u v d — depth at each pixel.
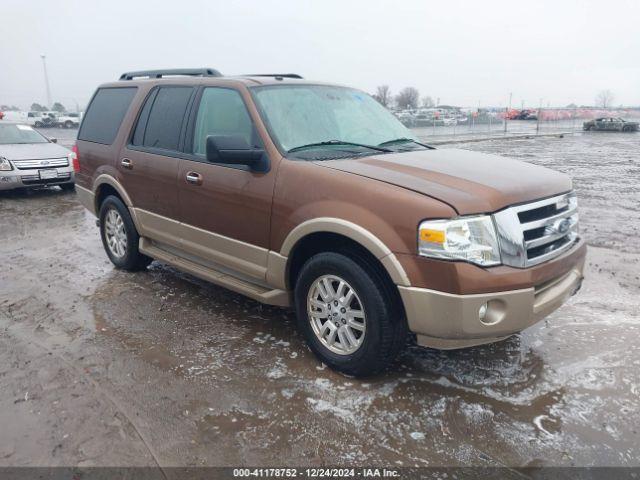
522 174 3.44
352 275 3.18
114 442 2.76
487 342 3.04
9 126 11.20
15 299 4.74
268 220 3.62
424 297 2.92
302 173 3.44
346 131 4.12
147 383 3.32
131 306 4.55
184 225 4.39
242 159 3.54
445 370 3.48
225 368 3.51
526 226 3.06
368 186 3.14
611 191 11.05
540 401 3.12
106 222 5.51
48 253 6.23
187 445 2.74
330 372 3.45
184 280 5.23
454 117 36.22
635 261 5.86
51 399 3.14
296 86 4.25
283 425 2.91
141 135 4.89
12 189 10.66
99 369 3.49
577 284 3.52
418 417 2.98
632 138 33.28
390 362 3.28
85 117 5.84
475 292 2.84
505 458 2.65
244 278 4.04
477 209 2.90
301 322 3.60
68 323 4.21
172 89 4.69
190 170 4.21
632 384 3.30
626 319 4.27
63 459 2.64
